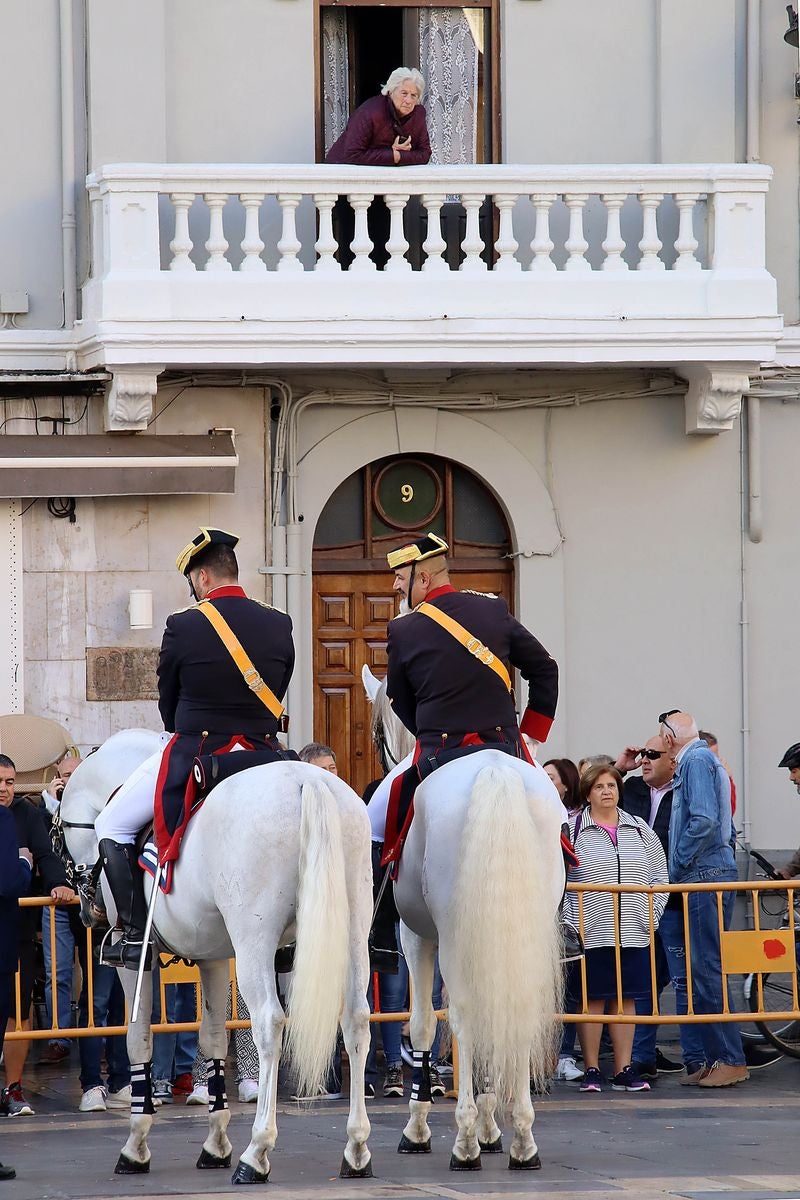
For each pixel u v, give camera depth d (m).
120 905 22.36
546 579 42.78
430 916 22.48
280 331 38.88
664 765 35.41
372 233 43.16
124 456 39.69
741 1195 19.91
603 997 31.55
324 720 43.00
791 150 43.62
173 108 41.94
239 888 19.94
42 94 41.59
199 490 39.91
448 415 42.69
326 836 19.55
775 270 43.72
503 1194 19.97
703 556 43.31
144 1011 22.53
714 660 43.31
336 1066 30.69
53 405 40.97
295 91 42.38
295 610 41.97
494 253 42.88
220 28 42.12
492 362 39.62
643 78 43.44
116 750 26.75
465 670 22.84
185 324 38.53
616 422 43.16
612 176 40.09
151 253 38.78
